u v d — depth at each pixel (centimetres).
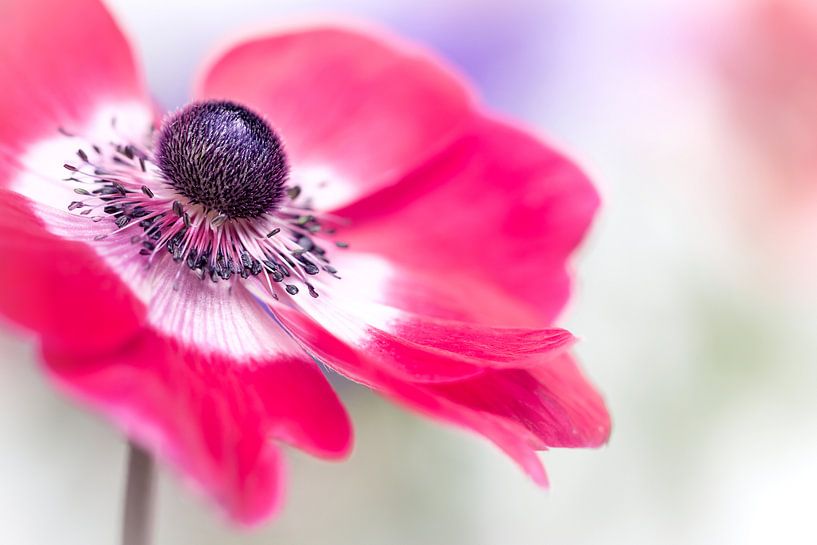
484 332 22
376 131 25
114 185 23
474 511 30
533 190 25
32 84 23
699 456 30
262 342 22
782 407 30
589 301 30
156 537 30
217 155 23
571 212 24
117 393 19
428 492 30
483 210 25
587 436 22
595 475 30
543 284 24
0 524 30
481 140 25
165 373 20
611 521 30
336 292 23
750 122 29
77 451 30
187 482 19
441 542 30
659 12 30
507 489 30
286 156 24
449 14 32
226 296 22
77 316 20
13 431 30
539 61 32
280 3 32
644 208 30
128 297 21
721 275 30
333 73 25
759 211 29
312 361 22
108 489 30
